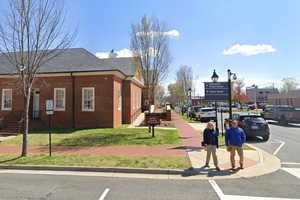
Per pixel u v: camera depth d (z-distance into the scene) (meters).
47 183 9.37
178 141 18.42
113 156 13.42
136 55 33.84
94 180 9.82
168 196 7.92
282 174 10.65
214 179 9.96
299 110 35.25
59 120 26.66
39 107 27.00
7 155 14.05
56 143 18.03
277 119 37.47
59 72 26.36
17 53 16.34
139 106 38.69
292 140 20.94
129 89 30.62
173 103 95.94
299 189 8.64
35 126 25.95
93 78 26.39
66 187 8.87
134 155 13.75
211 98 19.69
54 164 11.88
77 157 13.24
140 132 22.38
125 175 10.61
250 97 126.31
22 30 13.88
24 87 14.02
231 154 11.35
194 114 43.38
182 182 9.55
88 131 23.20
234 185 9.13
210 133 11.42
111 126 25.98
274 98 82.25
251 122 21.11
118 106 28.17
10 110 27.52
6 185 9.10
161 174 10.76
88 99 26.47
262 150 16.19
